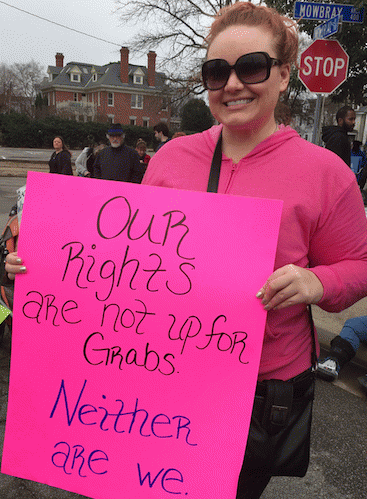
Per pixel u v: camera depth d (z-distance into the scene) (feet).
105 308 3.43
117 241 3.44
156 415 3.35
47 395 3.52
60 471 3.51
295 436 3.43
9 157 81.97
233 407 3.24
